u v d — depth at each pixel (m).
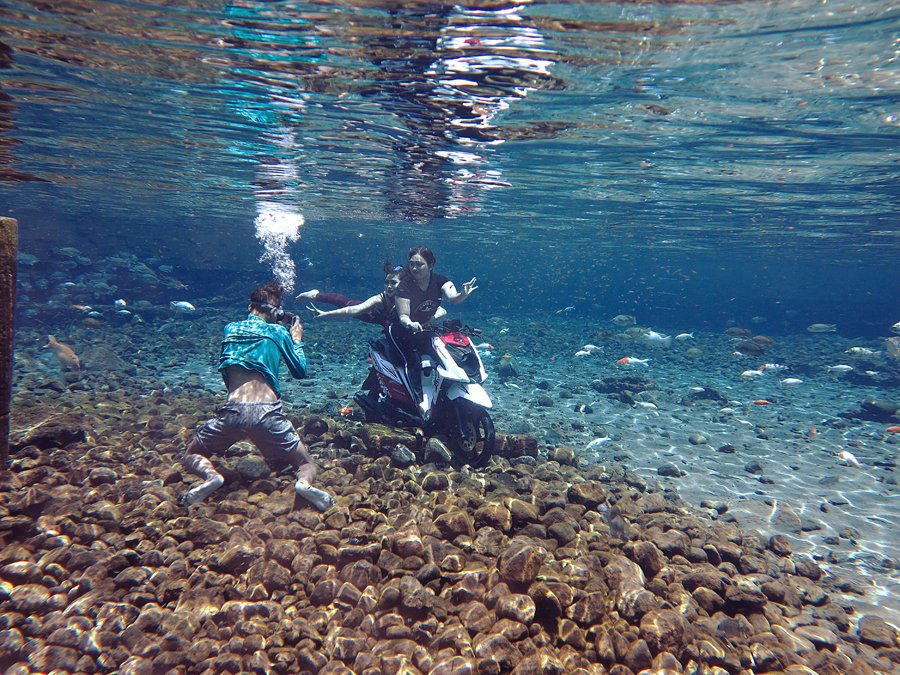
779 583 3.33
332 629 2.49
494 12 4.52
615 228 22.72
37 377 8.65
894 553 4.32
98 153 11.69
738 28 4.65
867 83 5.80
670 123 7.64
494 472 5.14
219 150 10.69
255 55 5.69
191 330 16.59
